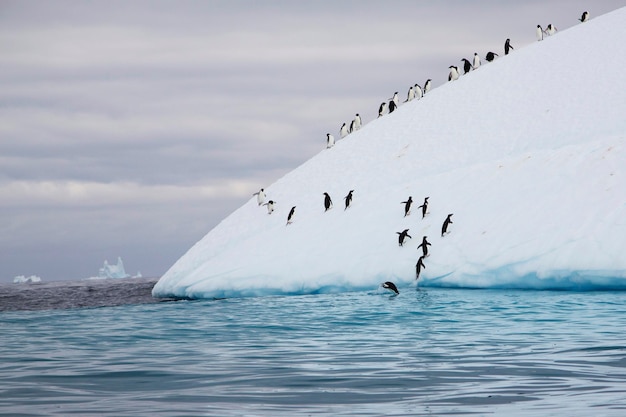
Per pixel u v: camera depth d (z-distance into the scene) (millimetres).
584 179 51969
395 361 22172
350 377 19500
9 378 20188
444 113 72625
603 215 47719
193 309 44812
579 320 31578
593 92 65000
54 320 39750
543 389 17172
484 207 54188
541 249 47281
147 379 19828
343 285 52812
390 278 51625
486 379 18734
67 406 16156
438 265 50438
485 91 73625
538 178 54594
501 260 48062
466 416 14602
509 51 85188
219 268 59656
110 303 60469
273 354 24391
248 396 17156
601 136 58531
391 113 80188
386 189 62656
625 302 38250
